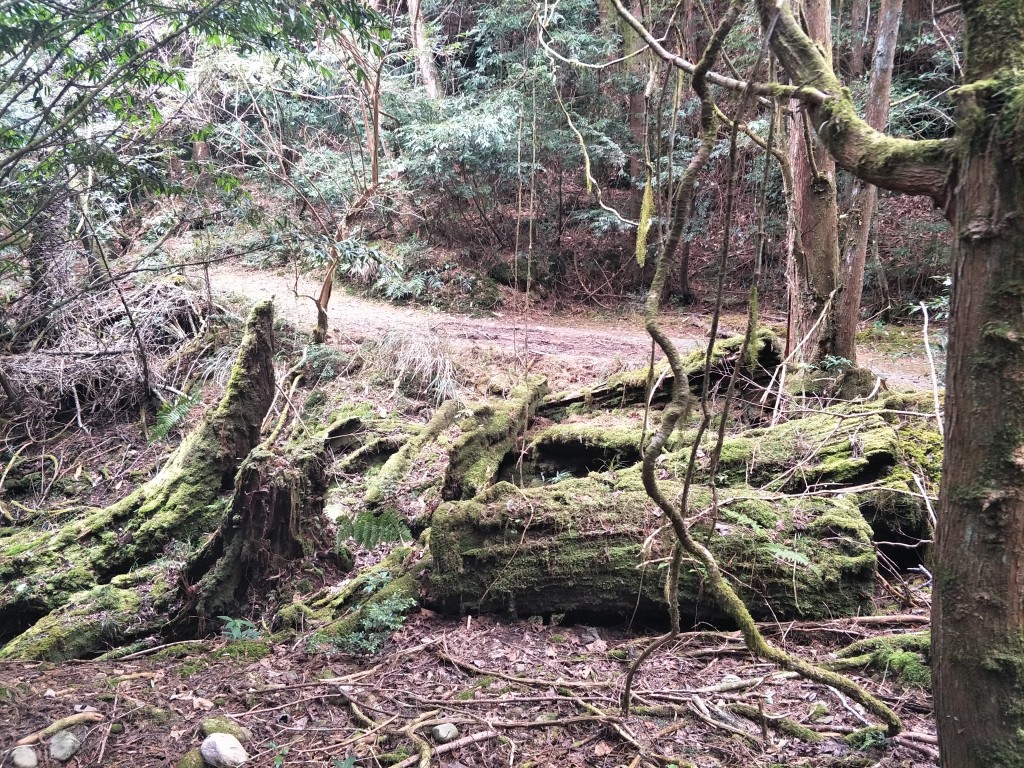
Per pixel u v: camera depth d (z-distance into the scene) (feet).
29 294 30.07
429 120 38.22
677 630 7.73
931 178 5.16
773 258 42.55
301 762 8.73
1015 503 5.00
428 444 22.49
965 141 4.85
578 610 12.92
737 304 42.65
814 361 21.77
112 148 19.08
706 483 15.49
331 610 14.40
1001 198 4.74
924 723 9.06
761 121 31.09
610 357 30.14
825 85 5.82
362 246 25.58
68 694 10.37
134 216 33.60
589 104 41.09
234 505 15.53
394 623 12.82
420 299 41.16
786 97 6.20
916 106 29.55
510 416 20.76
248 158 35.88
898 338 34.50
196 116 25.67
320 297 29.60
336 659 12.07
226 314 32.65
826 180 21.33
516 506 13.67
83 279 30.58
